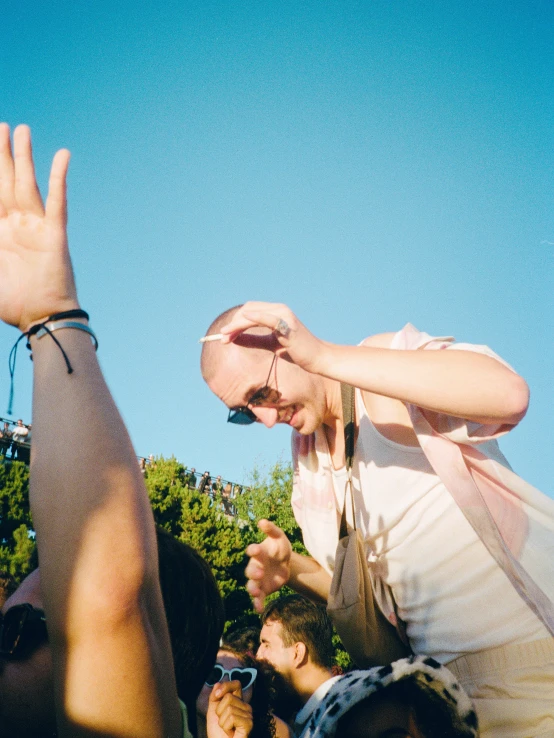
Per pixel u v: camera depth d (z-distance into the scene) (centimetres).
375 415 263
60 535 108
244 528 2483
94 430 113
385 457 257
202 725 337
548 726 221
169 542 157
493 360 233
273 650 372
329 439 285
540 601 224
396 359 226
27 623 131
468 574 240
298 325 224
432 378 222
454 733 173
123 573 108
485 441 240
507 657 231
